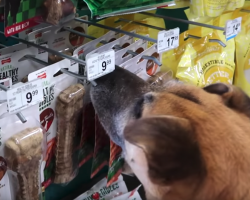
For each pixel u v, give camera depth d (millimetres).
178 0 1206
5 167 718
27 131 723
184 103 643
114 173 926
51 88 795
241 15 1329
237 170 575
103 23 1143
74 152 923
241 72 1333
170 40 887
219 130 594
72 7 719
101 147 940
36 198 792
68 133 859
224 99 690
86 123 927
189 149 552
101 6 668
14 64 823
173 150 544
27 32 913
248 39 1313
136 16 1218
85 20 993
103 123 790
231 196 567
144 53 961
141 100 699
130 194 1196
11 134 709
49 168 881
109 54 746
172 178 562
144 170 623
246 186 572
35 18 674
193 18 1227
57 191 1188
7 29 618
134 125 570
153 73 1031
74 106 829
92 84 798
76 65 848
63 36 972
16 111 651
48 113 810
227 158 575
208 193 566
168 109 630
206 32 1226
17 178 736
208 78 1171
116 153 895
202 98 667
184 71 1097
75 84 847
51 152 862
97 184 1221
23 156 705
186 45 1165
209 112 629
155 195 609
